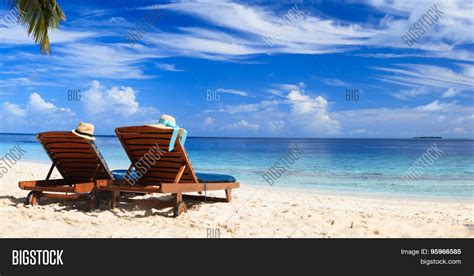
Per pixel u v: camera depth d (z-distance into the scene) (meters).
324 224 5.96
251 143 61.31
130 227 5.48
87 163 6.96
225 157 32.06
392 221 6.29
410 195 12.28
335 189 13.56
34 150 36.91
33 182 6.73
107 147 45.44
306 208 7.37
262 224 5.92
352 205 8.87
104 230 5.31
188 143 61.22
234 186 7.73
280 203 8.00
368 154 38.34
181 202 6.26
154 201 6.59
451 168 24.16
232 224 5.88
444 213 7.97
